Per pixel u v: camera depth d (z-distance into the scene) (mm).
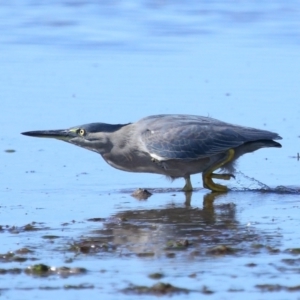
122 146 14281
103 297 8930
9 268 9805
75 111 19031
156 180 15078
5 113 18891
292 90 20969
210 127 14070
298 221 12062
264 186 14461
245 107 19438
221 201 13539
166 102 19859
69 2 34938
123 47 26484
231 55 25156
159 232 11508
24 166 15539
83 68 23531
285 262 9977
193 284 9266
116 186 14547
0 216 12422
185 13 32750
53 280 9438
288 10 33062
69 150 16656
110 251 10492
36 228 11703
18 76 22516
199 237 11203
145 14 32562
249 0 35344
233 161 14328
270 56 24953
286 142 17047
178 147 13867
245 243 10844
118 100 20031
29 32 28859
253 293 9000
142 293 9023
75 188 14281
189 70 23219
